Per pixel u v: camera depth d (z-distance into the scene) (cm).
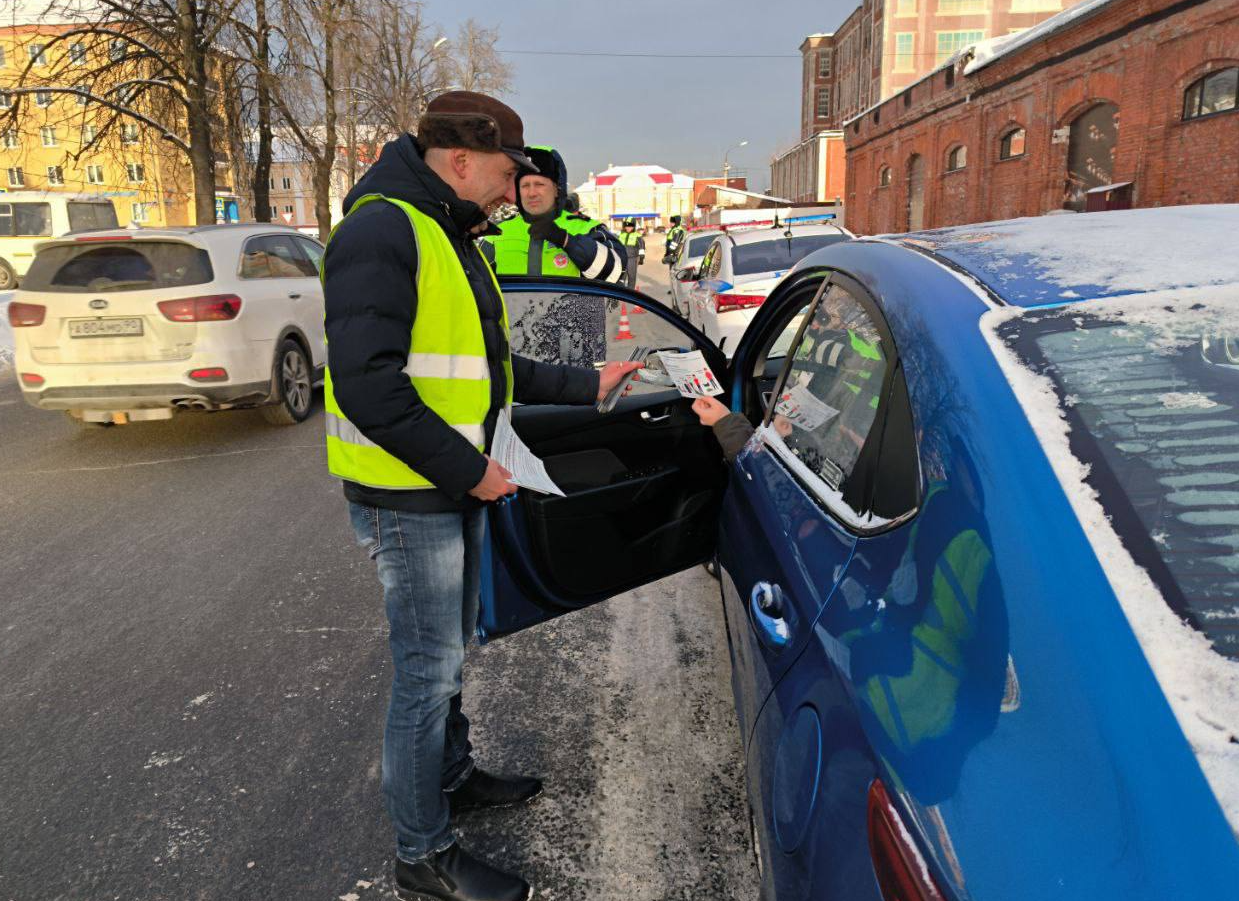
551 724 272
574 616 348
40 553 436
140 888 210
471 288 172
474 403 171
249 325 627
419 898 201
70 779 254
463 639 205
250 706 290
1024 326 128
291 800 241
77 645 337
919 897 87
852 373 167
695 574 386
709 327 850
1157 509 103
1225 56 1347
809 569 143
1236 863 76
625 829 223
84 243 596
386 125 3080
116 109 1833
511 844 219
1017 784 88
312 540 442
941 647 105
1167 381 118
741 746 256
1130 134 1574
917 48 5447
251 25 1956
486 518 221
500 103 172
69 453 637
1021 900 80
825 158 4969
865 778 102
